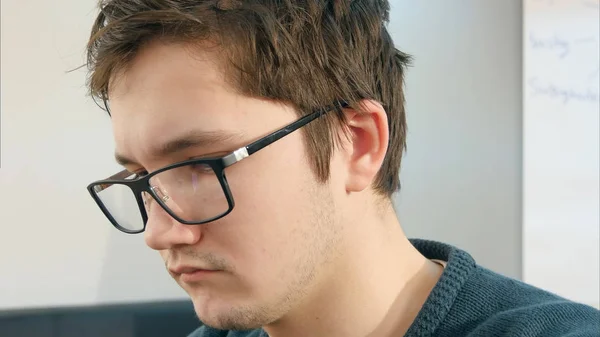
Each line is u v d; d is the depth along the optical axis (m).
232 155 0.45
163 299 1.04
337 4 0.53
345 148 0.52
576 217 1.04
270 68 0.47
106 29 0.49
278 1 0.49
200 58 0.46
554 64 1.03
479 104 1.07
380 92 0.58
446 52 1.06
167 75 0.46
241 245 0.47
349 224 0.52
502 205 1.07
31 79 1.00
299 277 0.49
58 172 1.01
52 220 1.02
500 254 1.08
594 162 1.04
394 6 1.05
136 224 0.59
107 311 0.98
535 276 1.05
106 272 1.03
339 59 0.52
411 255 0.58
